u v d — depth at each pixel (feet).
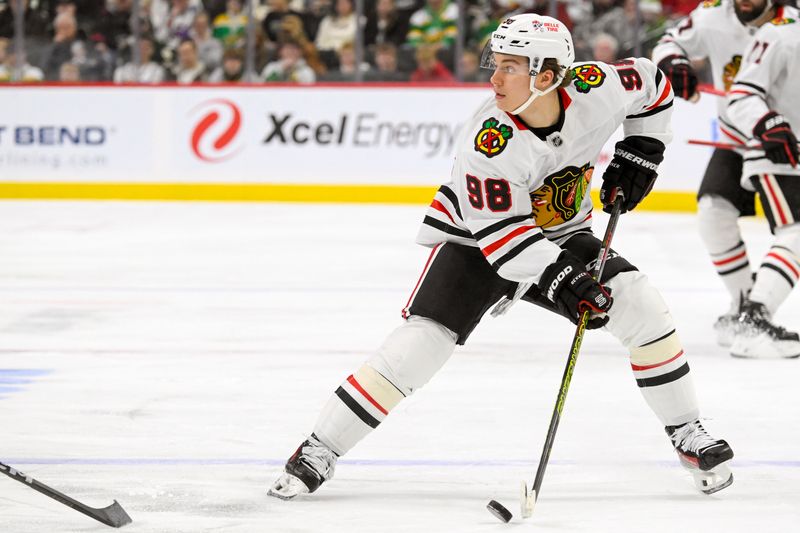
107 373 43.50
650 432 35.04
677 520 27.07
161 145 102.53
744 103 45.21
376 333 51.26
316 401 39.17
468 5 102.17
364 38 102.94
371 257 73.26
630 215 93.61
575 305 26.30
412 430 35.32
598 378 42.29
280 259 72.59
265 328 52.37
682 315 55.36
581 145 27.27
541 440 34.24
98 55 106.11
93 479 30.25
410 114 100.22
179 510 27.76
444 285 27.96
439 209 28.48
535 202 27.78
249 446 33.60
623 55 100.37
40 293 61.36
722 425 35.96
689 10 100.37
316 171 101.60
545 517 27.35
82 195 103.35
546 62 25.63
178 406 38.42
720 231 50.01
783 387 40.96
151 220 90.43
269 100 101.45
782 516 27.32
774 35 45.01
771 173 46.60
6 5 105.81
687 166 95.55
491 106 26.78
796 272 46.50
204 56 104.68
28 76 106.63
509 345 48.37
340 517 27.32
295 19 102.99
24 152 103.40
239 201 102.42
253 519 27.14
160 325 53.06
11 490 29.17
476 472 31.07
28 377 42.78
